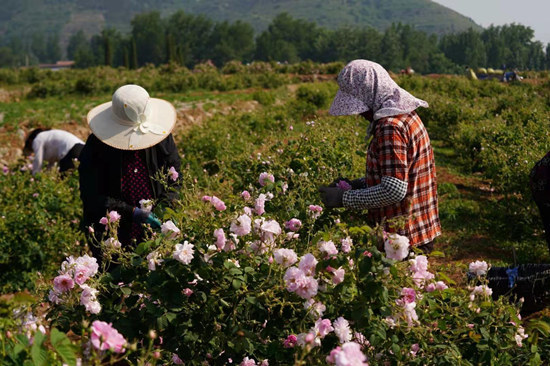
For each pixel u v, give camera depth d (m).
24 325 2.14
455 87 29.23
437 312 2.70
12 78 47.47
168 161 3.77
